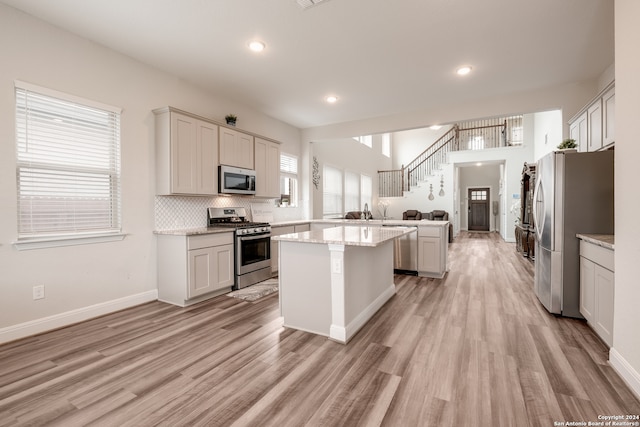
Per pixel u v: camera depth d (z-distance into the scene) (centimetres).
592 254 255
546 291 315
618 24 194
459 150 1032
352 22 269
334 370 204
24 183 257
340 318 248
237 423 154
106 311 309
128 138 327
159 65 348
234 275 396
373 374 199
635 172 177
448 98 453
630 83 181
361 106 487
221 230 371
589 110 334
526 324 279
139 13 255
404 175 1138
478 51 319
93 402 171
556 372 199
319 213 701
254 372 201
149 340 250
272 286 414
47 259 268
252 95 441
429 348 235
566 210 292
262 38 294
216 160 395
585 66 352
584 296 274
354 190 932
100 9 249
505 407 165
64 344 241
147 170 345
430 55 328
